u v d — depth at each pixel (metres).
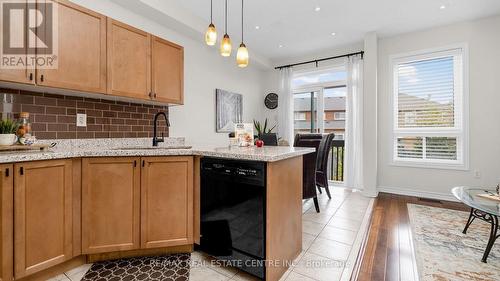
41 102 1.98
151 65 2.36
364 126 3.92
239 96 4.61
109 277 1.61
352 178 4.30
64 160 1.61
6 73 1.56
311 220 2.71
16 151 1.62
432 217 2.79
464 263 1.79
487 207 1.75
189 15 3.15
